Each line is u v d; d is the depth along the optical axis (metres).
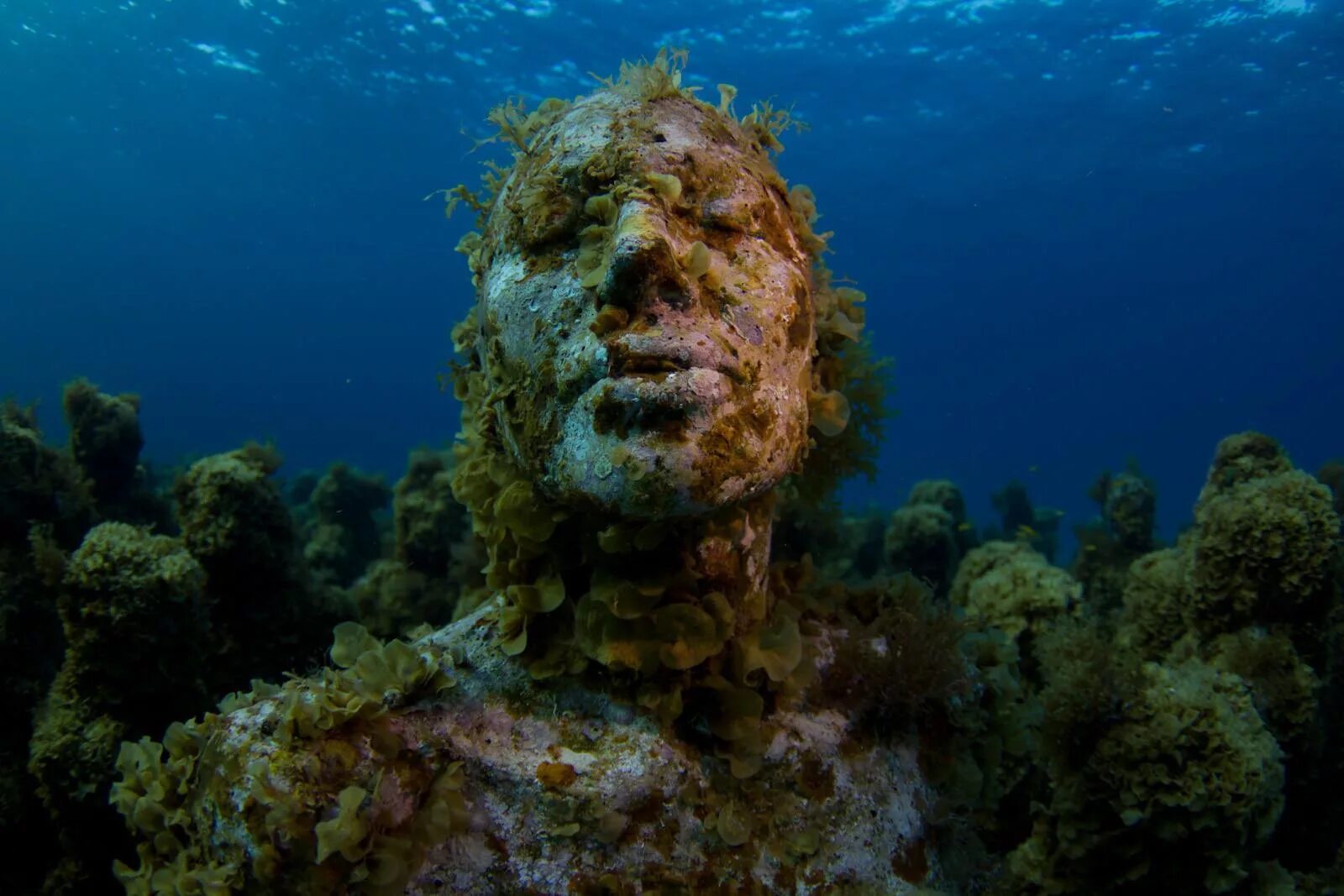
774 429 1.96
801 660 2.58
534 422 1.99
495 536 2.39
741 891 2.23
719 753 2.30
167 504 8.09
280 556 5.13
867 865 2.46
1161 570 5.38
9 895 4.05
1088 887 3.04
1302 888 3.51
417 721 2.16
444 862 2.08
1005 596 6.17
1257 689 4.34
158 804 2.15
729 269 2.12
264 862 1.84
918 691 2.68
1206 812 2.86
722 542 2.20
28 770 4.21
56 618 5.08
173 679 4.14
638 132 2.26
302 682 2.26
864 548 10.12
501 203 2.48
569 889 2.11
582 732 2.23
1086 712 3.07
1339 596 4.59
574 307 1.99
